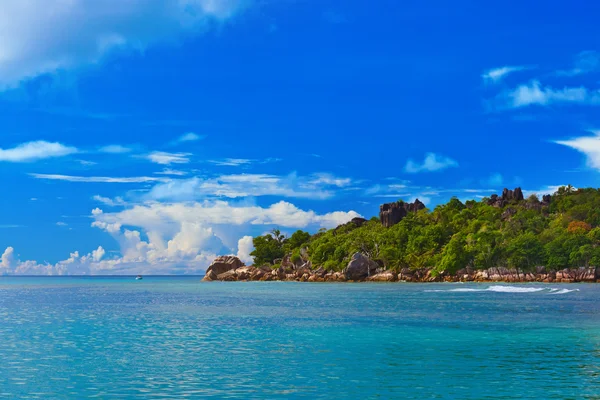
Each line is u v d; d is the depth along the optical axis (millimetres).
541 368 28359
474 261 180750
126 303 86625
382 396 22922
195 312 65438
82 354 33562
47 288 181625
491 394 23172
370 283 186375
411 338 39781
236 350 34688
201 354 33250
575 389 23953
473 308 66625
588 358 31125
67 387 24984
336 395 23172
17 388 24859
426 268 189250
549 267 170375
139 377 26828
